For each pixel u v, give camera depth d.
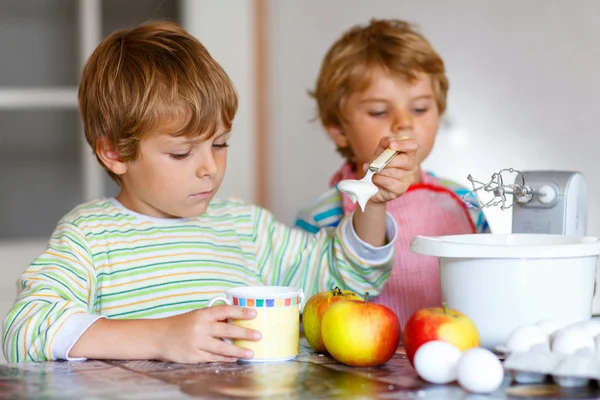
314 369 1.29
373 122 2.27
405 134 2.24
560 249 1.31
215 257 1.81
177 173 1.65
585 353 1.16
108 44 1.75
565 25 3.25
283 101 3.47
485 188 1.56
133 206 1.80
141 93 1.62
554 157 3.29
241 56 3.39
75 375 1.26
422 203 2.15
